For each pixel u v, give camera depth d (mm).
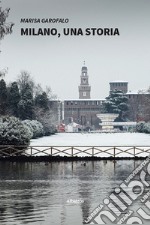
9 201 26203
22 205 25094
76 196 27672
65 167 42688
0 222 21406
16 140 54875
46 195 28062
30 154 49844
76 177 35906
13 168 41625
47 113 134500
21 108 117312
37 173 38188
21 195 28031
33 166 43344
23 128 55938
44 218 22266
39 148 64688
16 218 22188
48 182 33250
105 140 99438
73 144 79000
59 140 99125
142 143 83562
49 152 58438
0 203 25641
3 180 34156
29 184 32250
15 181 33625
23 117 117812
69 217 22531
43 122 132250
